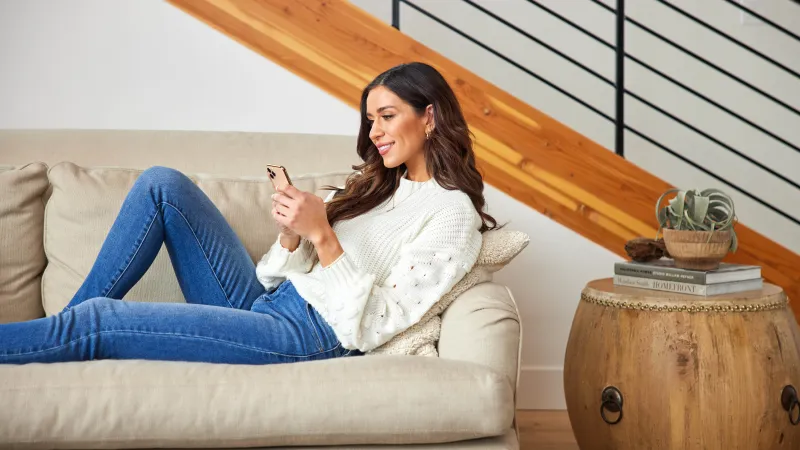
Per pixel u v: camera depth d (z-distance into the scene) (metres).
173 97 2.48
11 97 2.46
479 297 1.62
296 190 1.55
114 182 1.96
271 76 2.47
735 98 3.06
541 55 3.07
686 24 3.05
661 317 1.74
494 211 2.48
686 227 1.86
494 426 1.31
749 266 1.87
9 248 1.91
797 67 3.04
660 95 3.07
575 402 1.89
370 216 1.78
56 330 1.42
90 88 2.47
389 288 1.60
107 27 2.46
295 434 1.30
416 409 1.30
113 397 1.28
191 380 1.31
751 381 1.69
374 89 1.81
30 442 1.27
